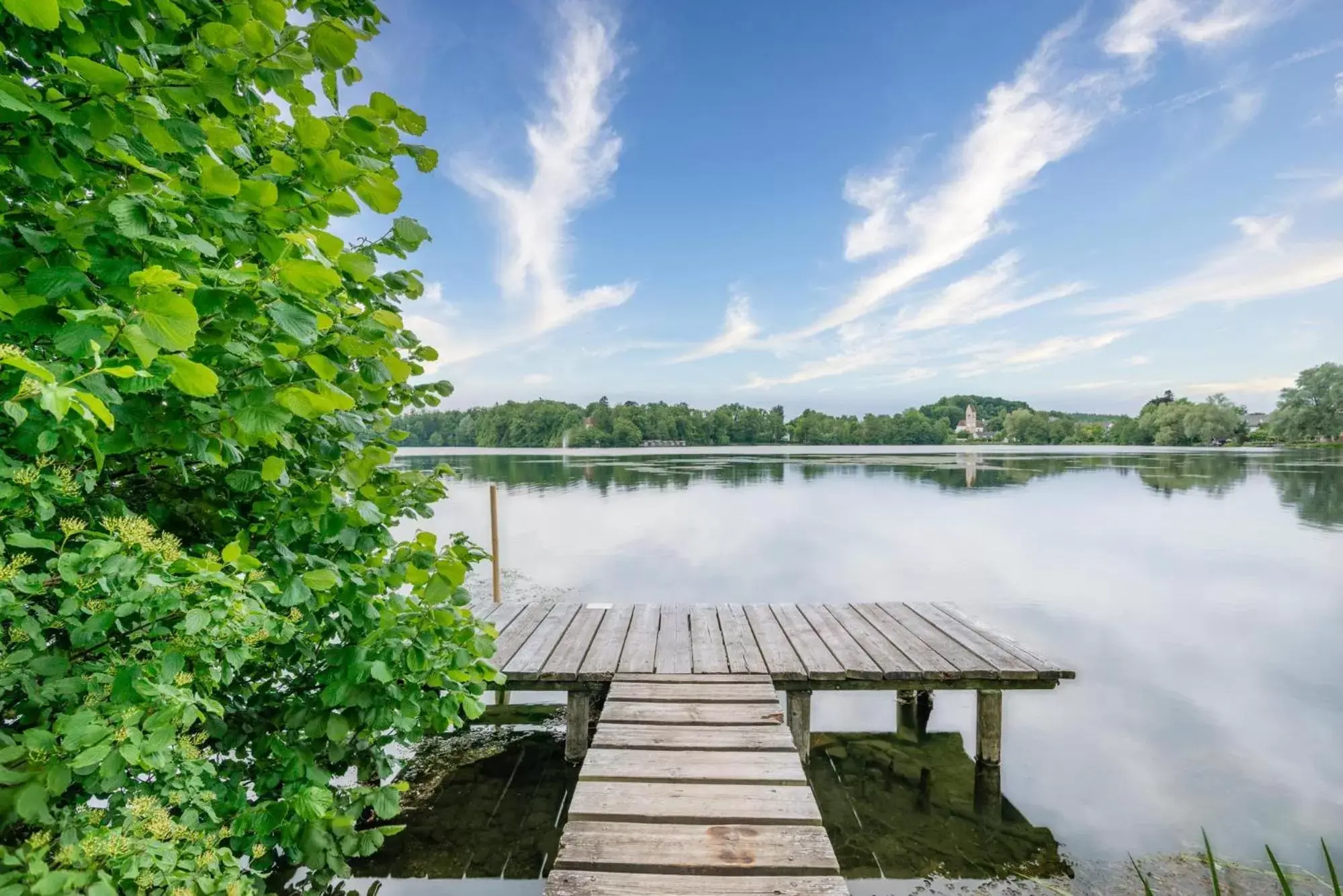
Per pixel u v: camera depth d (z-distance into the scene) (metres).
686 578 10.60
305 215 1.67
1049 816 4.08
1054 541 13.86
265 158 1.96
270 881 3.26
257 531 2.15
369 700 2.31
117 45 1.41
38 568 1.57
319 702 2.45
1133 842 3.82
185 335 1.12
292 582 1.88
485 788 4.34
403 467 2.74
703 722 3.80
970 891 3.38
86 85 1.25
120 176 1.43
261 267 1.77
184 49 1.48
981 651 4.93
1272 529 15.32
